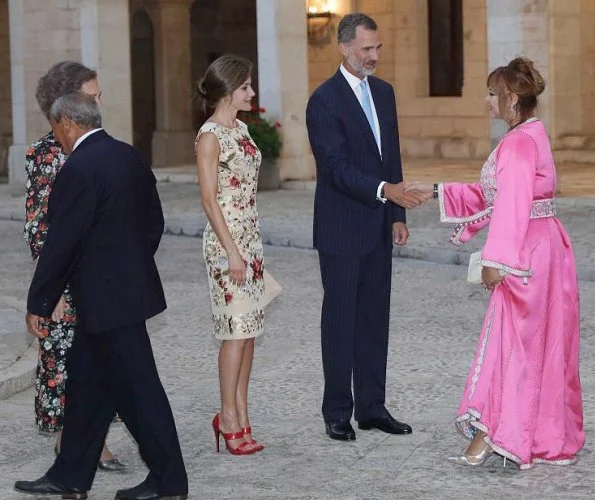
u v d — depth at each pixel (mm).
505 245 7051
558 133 22875
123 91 23609
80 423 6793
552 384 7281
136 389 6555
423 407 8719
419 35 27844
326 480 7176
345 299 7918
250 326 7645
